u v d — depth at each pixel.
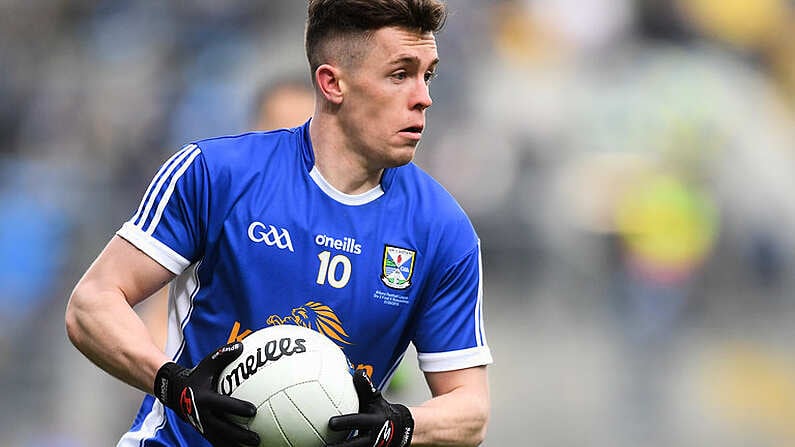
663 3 87.81
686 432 40.66
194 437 14.74
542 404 42.94
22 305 41.66
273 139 14.55
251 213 14.15
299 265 14.23
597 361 49.16
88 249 45.09
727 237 62.84
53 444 35.97
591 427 40.22
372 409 13.46
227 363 13.23
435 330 14.87
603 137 68.25
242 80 62.03
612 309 53.03
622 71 80.75
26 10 69.56
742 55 89.06
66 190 46.44
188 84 61.44
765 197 66.62
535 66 79.69
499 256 60.84
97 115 58.00
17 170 48.00
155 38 68.75
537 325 56.53
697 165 66.00
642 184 51.84
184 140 56.72
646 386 46.19
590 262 57.31
